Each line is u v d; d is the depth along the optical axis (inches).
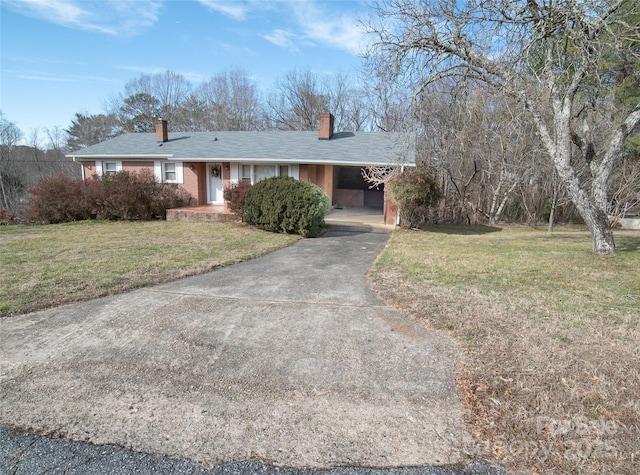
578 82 273.1
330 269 253.0
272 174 588.7
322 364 119.7
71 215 549.0
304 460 78.8
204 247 327.9
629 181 564.4
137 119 1364.4
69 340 135.3
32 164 1229.1
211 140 674.2
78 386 106.5
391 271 242.5
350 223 507.2
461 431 87.8
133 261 264.5
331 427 89.7
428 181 493.7
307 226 408.5
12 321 152.1
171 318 156.7
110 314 160.4
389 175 472.4
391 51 308.8
